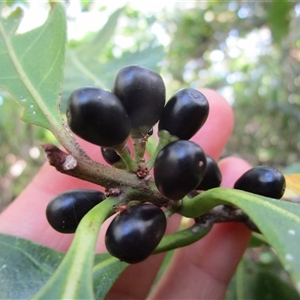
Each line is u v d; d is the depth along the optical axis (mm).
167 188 65
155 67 147
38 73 88
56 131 78
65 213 75
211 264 133
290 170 168
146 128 72
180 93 75
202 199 74
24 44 93
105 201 69
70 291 57
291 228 59
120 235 65
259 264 137
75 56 153
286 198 104
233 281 133
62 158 68
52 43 92
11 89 86
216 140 150
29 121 81
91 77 145
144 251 66
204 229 90
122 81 68
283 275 150
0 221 137
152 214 68
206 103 74
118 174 71
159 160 65
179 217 140
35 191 142
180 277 136
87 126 62
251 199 65
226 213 94
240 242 132
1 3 101
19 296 83
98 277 85
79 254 61
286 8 226
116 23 162
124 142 67
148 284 136
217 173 88
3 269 86
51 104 83
